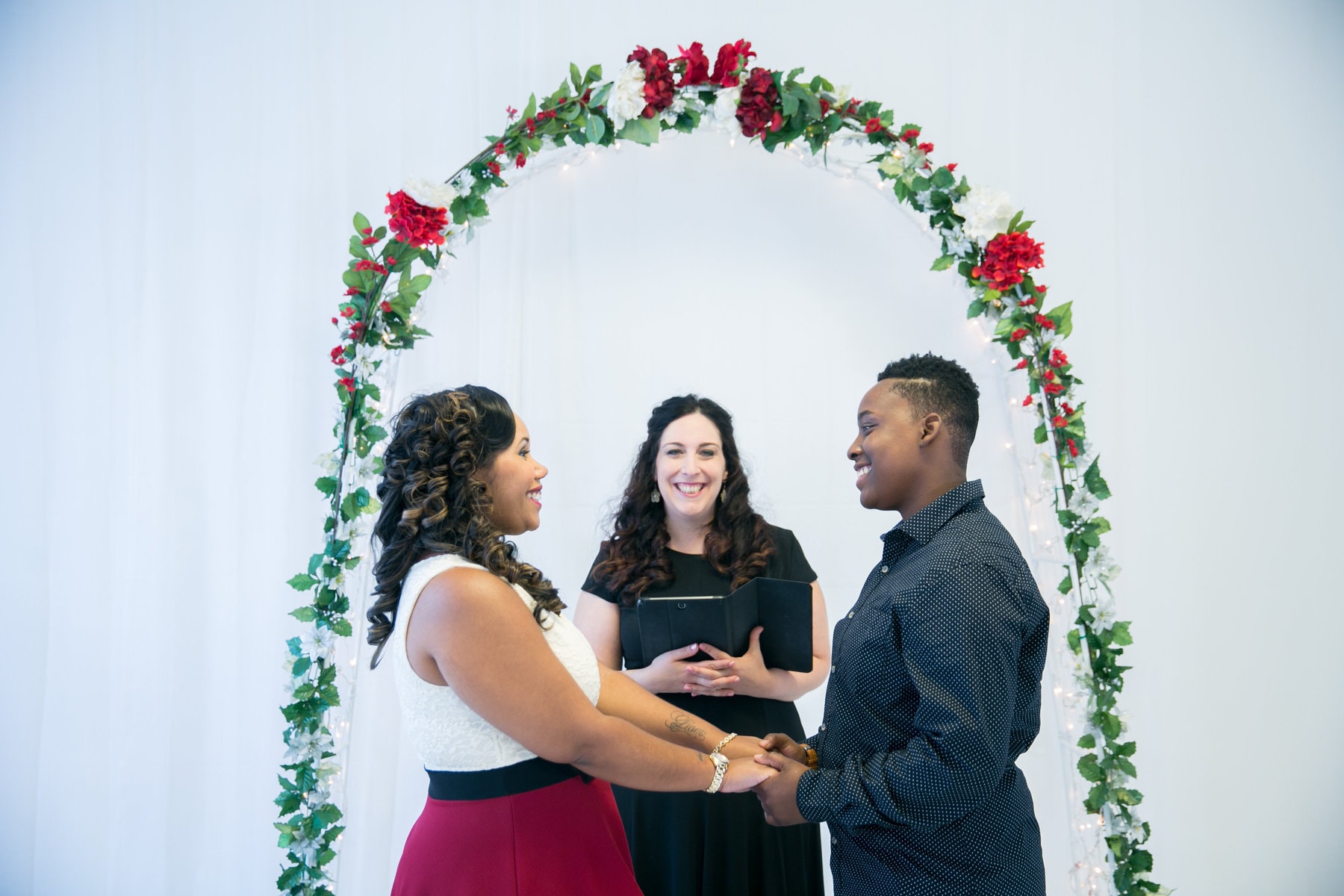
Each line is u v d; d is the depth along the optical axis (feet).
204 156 8.62
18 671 8.57
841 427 9.64
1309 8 9.18
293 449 8.52
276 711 8.58
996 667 4.99
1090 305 8.86
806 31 8.87
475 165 7.59
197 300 8.57
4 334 8.61
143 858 8.55
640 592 7.70
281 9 8.64
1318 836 9.21
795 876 7.32
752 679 7.14
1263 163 9.14
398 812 8.82
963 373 6.01
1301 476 9.15
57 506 8.60
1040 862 5.77
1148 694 9.08
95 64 8.71
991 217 7.56
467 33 8.70
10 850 8.55
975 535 5.37
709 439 7.79
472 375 8.97
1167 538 9.07
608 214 9.36
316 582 7.28
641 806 7.38
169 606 8.52
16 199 8.65
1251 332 9.13
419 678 5.18
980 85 8.82
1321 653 9.18
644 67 7.48
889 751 5.46
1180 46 9.11
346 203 8.63
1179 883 9.17
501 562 5.22
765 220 9.51
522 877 5.17
